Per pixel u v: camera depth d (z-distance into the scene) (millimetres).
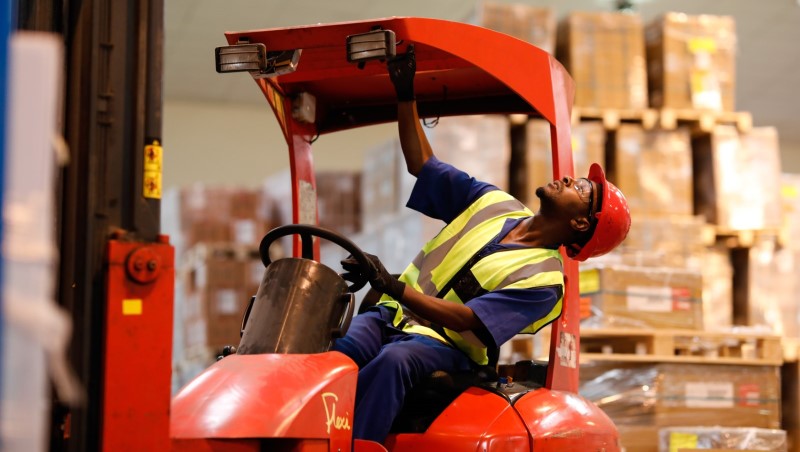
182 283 10367
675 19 7820
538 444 3188
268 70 3572
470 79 4023
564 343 3621
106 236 2330
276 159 13883
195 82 13172
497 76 3594
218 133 13734
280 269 2980
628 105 7590
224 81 13148
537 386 3537
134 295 2262
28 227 1329
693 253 7309
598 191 3648
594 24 7664
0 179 1314
